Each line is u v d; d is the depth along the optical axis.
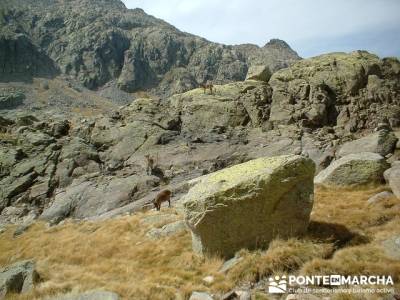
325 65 48.16
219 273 13.73
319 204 19.70
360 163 23.16
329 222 16.33
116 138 45.53
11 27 141.75
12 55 128.38
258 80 52.50
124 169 39.72
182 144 41.75
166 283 13.81
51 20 163.00
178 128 46.69
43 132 50.25
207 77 160.38
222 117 45.91
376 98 42.72
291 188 15.36
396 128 38.53
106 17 180.62
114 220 27.98
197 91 52.16
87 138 47.84
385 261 11.93
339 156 32.03
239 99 47.44
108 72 148.38
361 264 11.84
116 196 34.41
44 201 38.78
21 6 169.50
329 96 44.72
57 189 39.84
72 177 40.78
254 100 46.22
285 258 13.06
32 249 26.45
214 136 42.75
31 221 35.00
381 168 22.73
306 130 39.66
